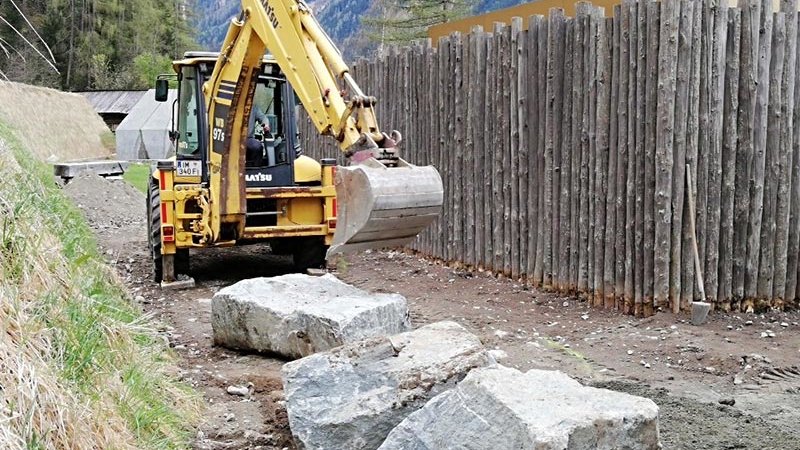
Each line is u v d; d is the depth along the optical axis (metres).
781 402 4.66
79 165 16.67
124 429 3.39
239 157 8.09
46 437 2.80
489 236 8.45
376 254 10.27
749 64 6.33
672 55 6.22
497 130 8.19
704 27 6.25
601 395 3.20
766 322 6.30
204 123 8.50
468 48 8.60
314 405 3.83
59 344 3.51
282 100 8.88
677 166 6.30
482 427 3.04
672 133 6.28
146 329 5.08
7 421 2.65
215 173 8.05
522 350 5.82
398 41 37.06
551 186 7.51
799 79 6.49
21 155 8.76
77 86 45.94
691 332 5.98
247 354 5.83
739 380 5.05
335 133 5.99
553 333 6.33
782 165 6.51
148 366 4.39
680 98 6.25
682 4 6.18
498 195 8.23
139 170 24.20
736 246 6.48
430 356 3.90
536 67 7.64
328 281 6.15
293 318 5.34
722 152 6.39
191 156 8.52
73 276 4.47
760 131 6.42
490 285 8.04
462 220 8.93
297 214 8.83
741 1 6.32
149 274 9.21
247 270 9.46
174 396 4.36
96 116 34.19
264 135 8.86
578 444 2.90
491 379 3.22
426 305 7.42
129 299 6.55
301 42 6.55
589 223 7.06
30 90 27.88
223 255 10.52
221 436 4.16
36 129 25.92
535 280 7.75
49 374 3.14
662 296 6.41
